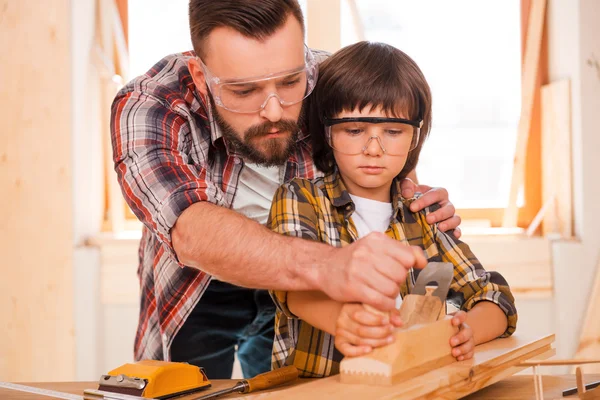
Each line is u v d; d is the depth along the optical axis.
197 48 1.27
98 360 2.73
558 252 2.69
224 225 1.10
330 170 1.32
